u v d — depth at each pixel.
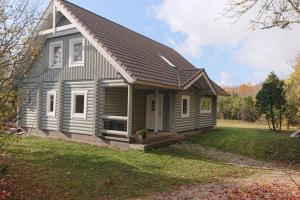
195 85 19.62
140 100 18.59
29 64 7.09
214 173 10.52
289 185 9.13
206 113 22.78
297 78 24.27
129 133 13.88
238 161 13.26
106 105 15.55
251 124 30.98
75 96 16.47
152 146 13.98
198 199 7.42
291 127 24.38
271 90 21.67
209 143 17.16
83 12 17.48
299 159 13.67
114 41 16.00
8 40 6.51
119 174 9.51
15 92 6.46
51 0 16.64
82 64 15.95
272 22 6.78
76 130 16.14
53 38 17.33
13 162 9.87
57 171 9.36
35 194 7.22
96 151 12.81
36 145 13.41
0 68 6.21
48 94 17.72
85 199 7.21
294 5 6.48
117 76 14.41
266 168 12.04
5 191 7.15
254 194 7.94
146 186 8.48
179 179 9.41
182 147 15.54
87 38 15.05
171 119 17.78
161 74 16.17
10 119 6.50
